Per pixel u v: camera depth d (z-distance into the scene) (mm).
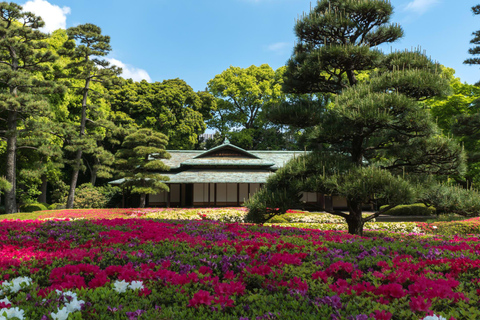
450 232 14992
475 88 26781
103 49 25953
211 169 29219
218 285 3484
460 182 24859
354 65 10664
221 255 5238
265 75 47281
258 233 7355
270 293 3678
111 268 4055
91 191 28406
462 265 4387
